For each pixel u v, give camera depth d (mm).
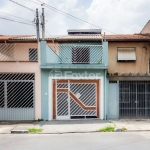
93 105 13438
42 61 13102
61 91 13367
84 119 13312
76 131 10383
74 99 13430
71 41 16859
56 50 14242
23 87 13289
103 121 12602
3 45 14344
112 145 7832
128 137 9094
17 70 13227
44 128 11031
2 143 8398
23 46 14734
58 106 13375
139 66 16656
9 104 13227
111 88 13414
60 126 11422
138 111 13391
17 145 8070
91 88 13430
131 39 16328
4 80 13289
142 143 8078
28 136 9602
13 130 10375
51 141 8609
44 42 13188
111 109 13414
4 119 13141
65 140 8750
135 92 13398
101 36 18141
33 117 13180
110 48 16812
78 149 7410
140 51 16734
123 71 16672
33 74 13289
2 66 13234
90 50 14555
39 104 13195
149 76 13188
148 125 11430
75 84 13422
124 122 12258
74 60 14570
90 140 8664
